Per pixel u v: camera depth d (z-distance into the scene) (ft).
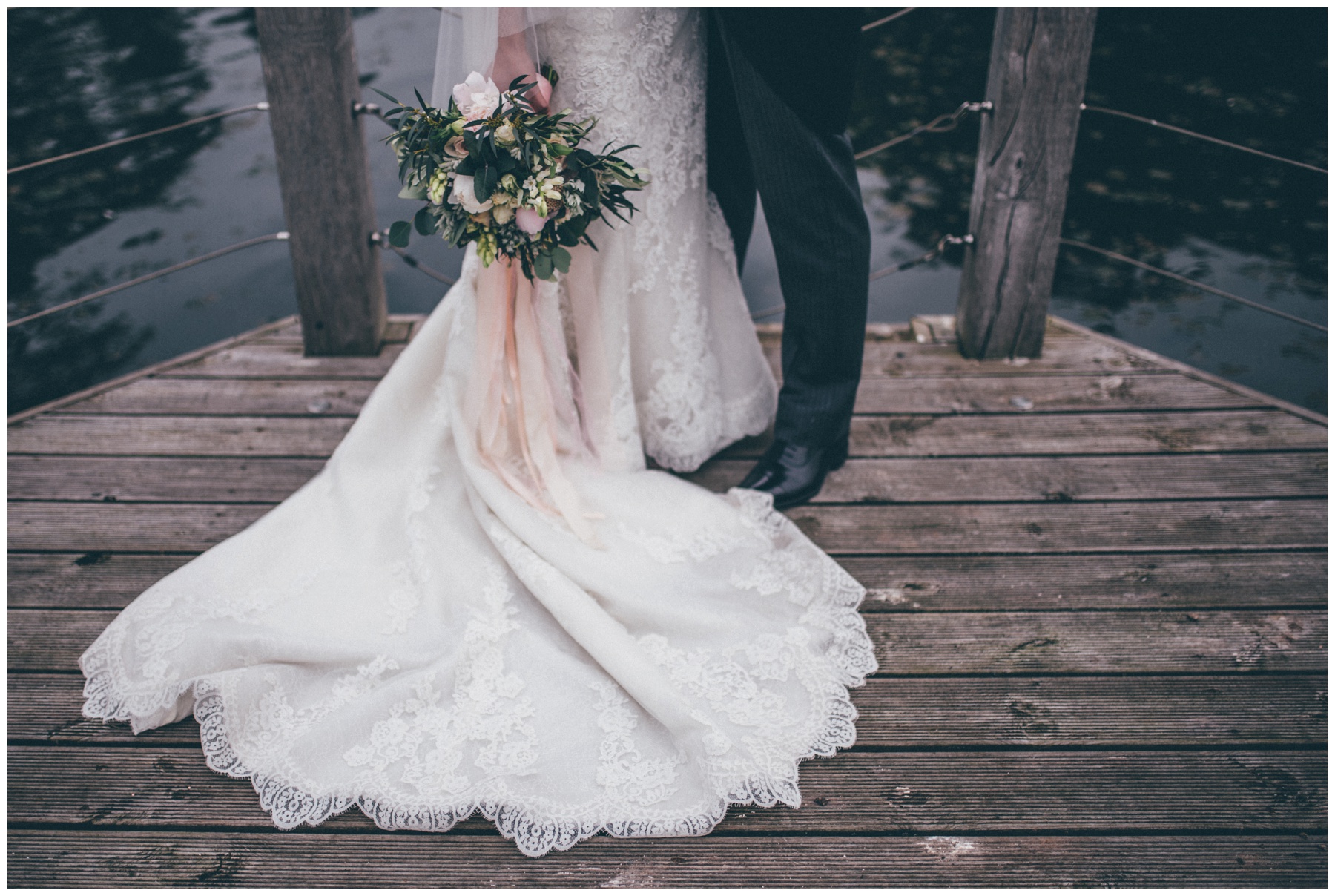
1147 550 6.30
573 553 5.58
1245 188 14.10
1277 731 5.02
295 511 5.95
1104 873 4.37
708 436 6.82
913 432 7.55
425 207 4.97
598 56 5.16
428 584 5.56
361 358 8.61
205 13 20.94
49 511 6.68
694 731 4.76
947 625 5.72
